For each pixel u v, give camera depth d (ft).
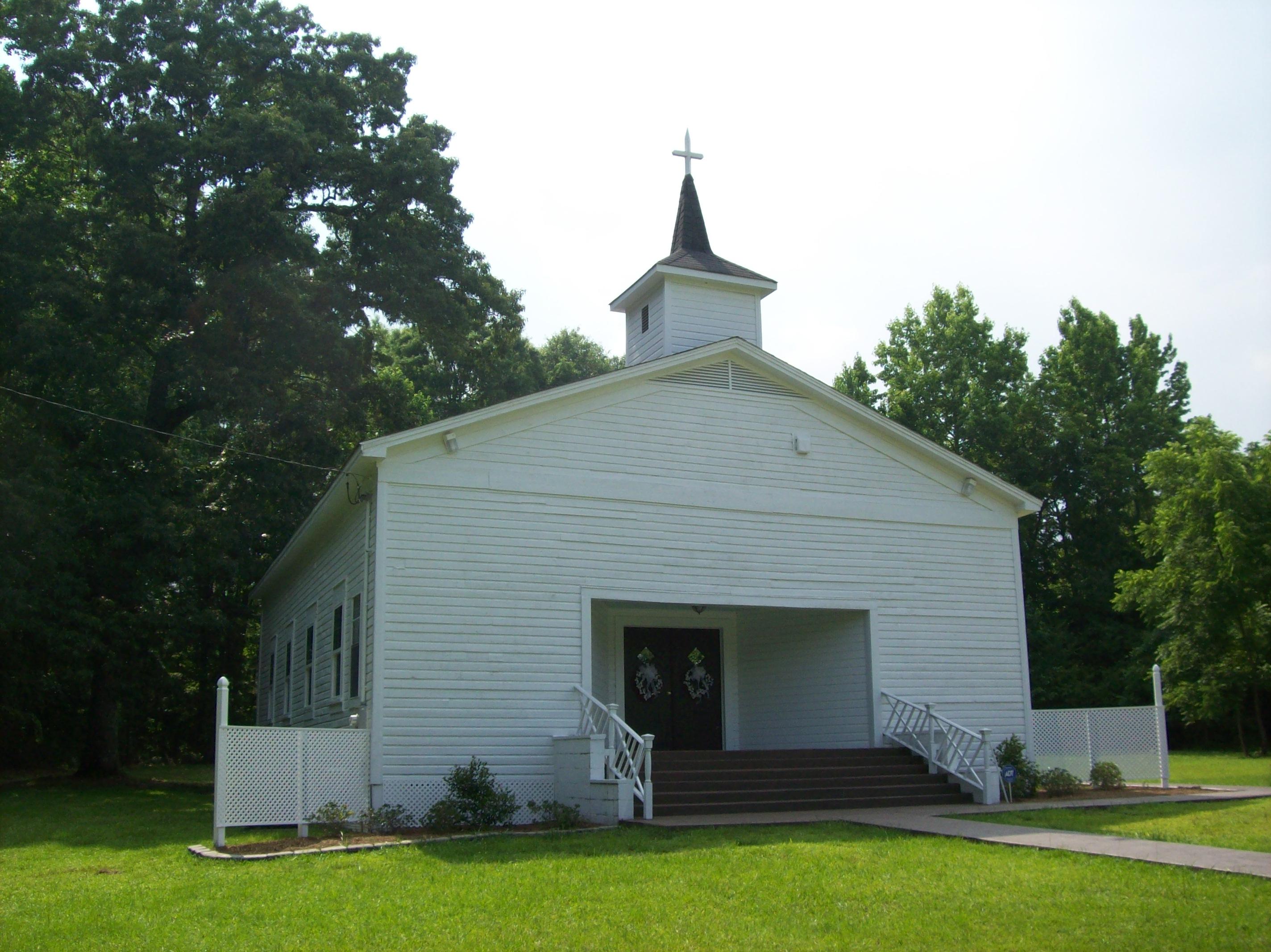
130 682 99.50
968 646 69.97
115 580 92.32
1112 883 33.17
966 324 158.51
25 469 87.04
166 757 138.00
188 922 30.50
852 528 68.08
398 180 102.32
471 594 57.11
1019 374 159.02
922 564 69.77
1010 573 72.54
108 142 92.68
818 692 70.03
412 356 161.17
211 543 96.48
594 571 60.23
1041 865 36.60
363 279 102.78
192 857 43.24
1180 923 28.04
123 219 95.04
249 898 33.53
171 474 96.99
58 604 86.94
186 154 93.25
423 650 55.52
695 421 64.85
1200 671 128.77
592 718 56.85
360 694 58.13
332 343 96.99
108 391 96.07
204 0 101.81
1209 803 57.47
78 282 92.89
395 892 33.71
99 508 88.84
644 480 62.64
